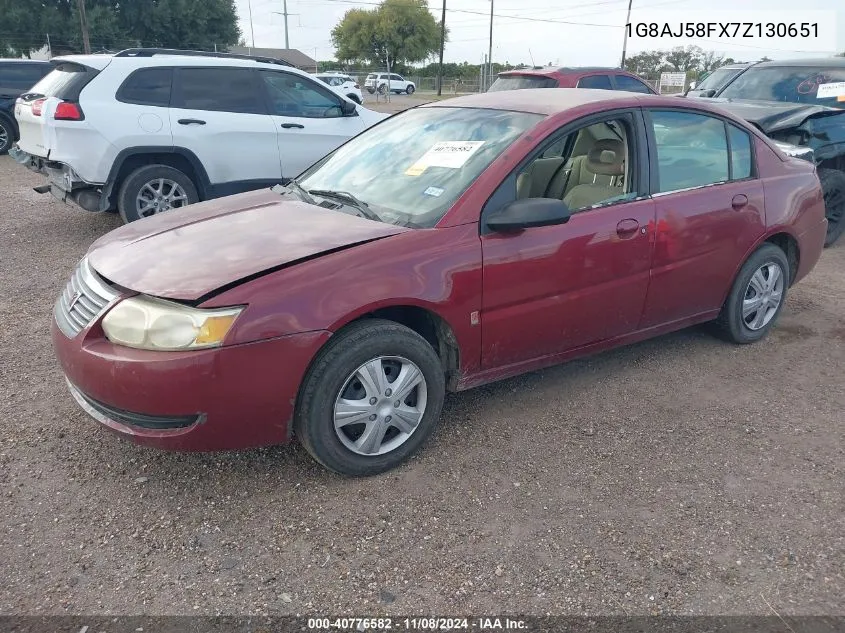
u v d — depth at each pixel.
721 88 9.27
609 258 3.66
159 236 3.32
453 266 3.15
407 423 3.17
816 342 4.77
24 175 11.14
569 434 3.54
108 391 2.77
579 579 2.55
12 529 2.77
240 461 3.25
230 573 2.56
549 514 2.90
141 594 2.46
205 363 2.66
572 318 3.63
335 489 3.05
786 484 3.14
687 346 4.66
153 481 3.09
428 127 4.02
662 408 3.82
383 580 2.54
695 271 4.10
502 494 3.04
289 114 7.72
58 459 3.24
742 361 4.44
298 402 2.91
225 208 3.73
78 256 6.54
